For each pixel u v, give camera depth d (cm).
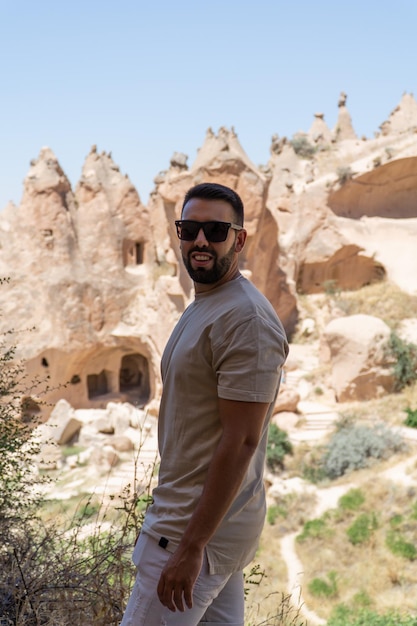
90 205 3797
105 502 977
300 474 2397
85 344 3622
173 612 289
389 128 4988
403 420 2653
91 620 420
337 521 2030
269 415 302
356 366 2964
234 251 310
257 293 300
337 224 4122
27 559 447
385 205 4256
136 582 304
